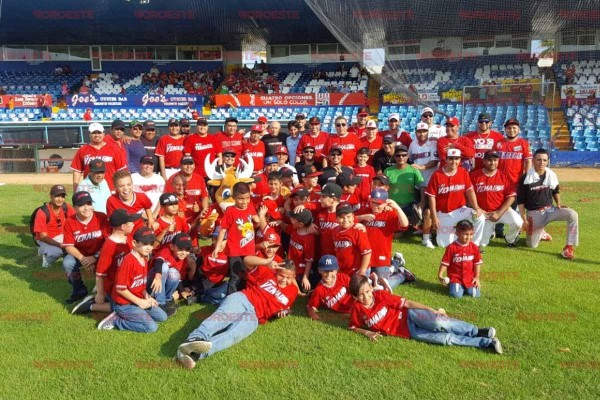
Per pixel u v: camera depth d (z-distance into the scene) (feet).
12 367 14.65
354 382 13.76
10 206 39.42
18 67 101.35
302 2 73.41
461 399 12.94
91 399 13.15
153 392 13.43
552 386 13.42
